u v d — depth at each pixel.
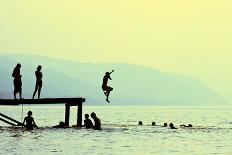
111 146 61.31
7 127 85.88
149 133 83.00
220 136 79.50
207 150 59.34
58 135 72.62
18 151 54.41
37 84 75.31
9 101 75.12
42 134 73.62
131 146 61.97
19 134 72.88
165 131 88.81
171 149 59.88
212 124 131.38
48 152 54.25
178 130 92.62
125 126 103.88
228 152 57.44
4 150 54.97
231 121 154.25
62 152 54.56
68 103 83.19
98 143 64.06
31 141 64.06
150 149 59.34
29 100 75.81
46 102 78.06
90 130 82.00
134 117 192.12
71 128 84.00
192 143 67.25
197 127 106.00
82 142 64.56
